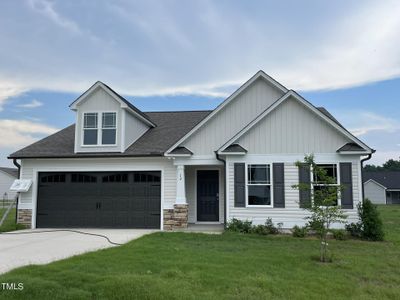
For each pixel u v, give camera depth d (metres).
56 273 7.02
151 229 15.20
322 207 10.27
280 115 14.21
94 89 16.34
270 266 8.03
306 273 7.64
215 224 16.17
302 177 13.78
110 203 15.79
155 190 15.59
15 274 6.99
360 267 8.37
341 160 13.71
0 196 59.62
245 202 14.02
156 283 6.41
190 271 7.34
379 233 12.59
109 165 15.91
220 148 14.23
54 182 16.20
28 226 15.86
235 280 6.84
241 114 15.52
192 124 18.97
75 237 12.63
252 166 14.28
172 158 15.38
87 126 16.33
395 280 7.54
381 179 65.69
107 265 7.72
